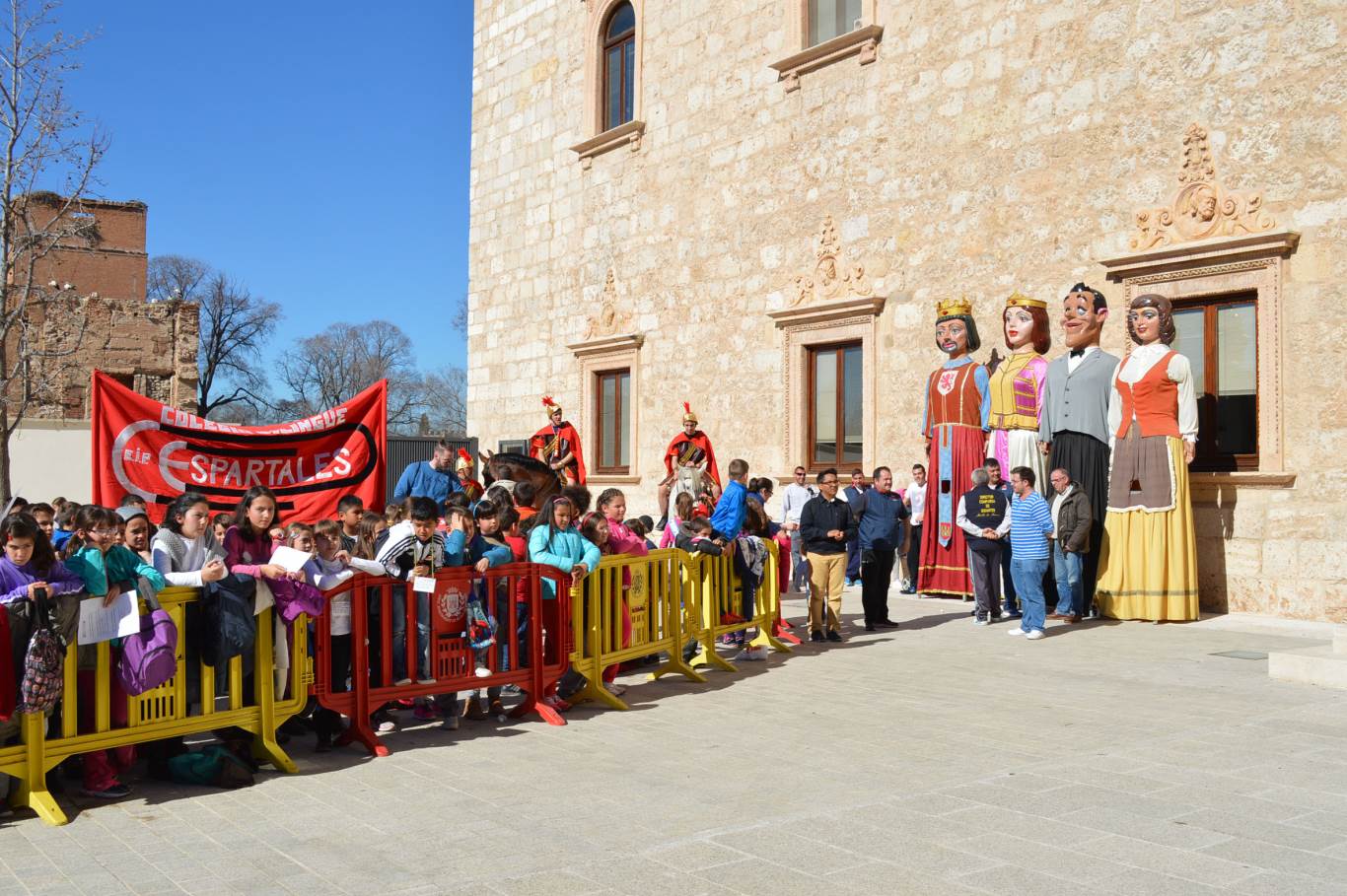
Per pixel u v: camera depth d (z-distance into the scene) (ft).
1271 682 28.91
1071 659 32.99
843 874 14.38
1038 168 47.19
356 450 31.32
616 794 18.84
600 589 27.89
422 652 23.85
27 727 17.90
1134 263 43.01
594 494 73.05
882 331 53.88
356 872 14.84
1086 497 39.88
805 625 41.50
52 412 122.31
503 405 82.17
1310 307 38.52
